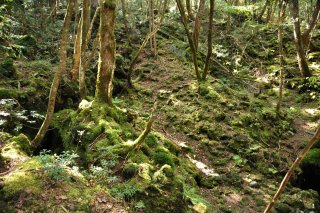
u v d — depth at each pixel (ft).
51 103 17.46
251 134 27.43
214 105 30.01
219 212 19.13
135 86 33.45
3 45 28.37
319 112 34.53
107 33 21.40
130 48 40.19
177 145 24.64
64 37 16.67
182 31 48.21
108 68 21.85
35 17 36.60
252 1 53.26
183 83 34.37
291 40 50.08
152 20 39.22
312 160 25.45
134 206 14.64
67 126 21.83
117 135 19.20
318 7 45.21
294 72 42.55
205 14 55.57
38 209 12.58
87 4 22.53
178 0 30.86
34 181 13.55
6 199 12.77
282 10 34.91
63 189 13.62
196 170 22.25
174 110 29.86
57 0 42.78
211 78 34.99
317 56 45.93
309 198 21.43
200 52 42.11
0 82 23.35
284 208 20.01
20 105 22.22
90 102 22.24
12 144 16.90
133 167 16.57
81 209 13.06
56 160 15.16
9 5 31.60
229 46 48.03
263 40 51.06
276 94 38.27
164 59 39.78
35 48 31.53
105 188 14.98
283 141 28.78
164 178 16.37
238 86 37.78
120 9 49.39
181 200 15.98
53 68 27.91
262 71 43.47
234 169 23.72
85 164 17.72
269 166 24.61
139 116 26.45
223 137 26.37
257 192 21.65
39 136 17.95
